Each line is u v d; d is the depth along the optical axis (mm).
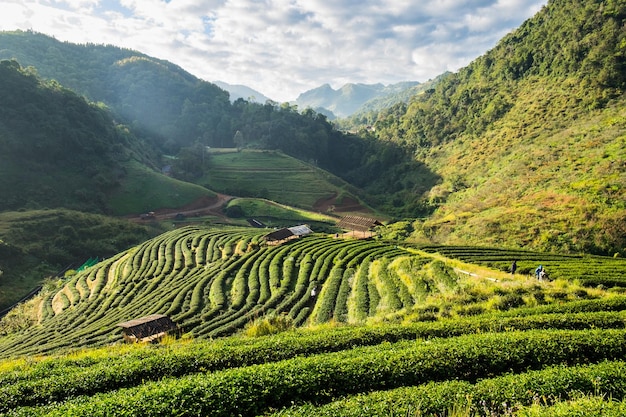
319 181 149875
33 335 46656
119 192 117625
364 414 10578
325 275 50844
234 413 12125
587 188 66875
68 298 59625
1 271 66812
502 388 12000
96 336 40562
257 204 126312
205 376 14219
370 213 129125
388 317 28766
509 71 145000
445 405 11203
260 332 26797
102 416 11438
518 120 119062
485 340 16266
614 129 81812
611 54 102312
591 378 12422
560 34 124688
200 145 167625
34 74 133125
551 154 86625
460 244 67562
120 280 62156
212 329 37969
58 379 16203
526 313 23547
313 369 14102
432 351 15305
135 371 16578
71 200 105000
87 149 119188
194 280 55344
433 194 123625
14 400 14789
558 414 9773
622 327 19641
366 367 14250
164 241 79125
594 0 119438
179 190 126812
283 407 11891
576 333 16688
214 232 84438
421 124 181750
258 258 60656
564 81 114750
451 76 196750
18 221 83625
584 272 37656
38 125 111438
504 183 88188
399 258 50406
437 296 33312
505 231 66438
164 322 38906
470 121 149250
